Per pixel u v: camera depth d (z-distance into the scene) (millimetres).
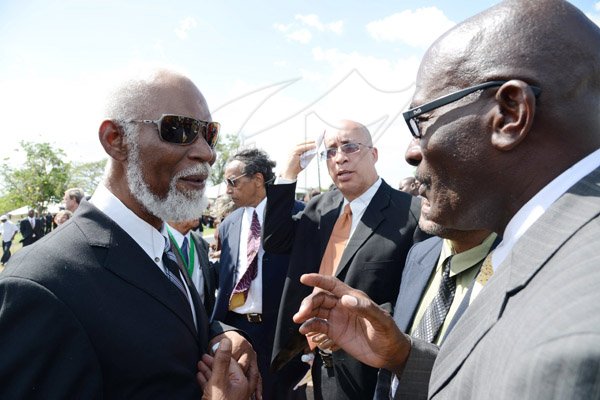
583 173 805
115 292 1355
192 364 1498
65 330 1210
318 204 3115
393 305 2510
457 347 840
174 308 1466
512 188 878
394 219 2643
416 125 1005
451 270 1663
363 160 2775
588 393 490
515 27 855
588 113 816
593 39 835
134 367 1315
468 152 901
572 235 711
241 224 3723
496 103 857
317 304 1474
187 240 3012
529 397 535
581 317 536
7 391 1115
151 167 1541
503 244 929
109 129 1552
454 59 919
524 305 669
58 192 38188
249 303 3357
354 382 2342
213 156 1687
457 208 968
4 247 16406
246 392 1490
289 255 3428
